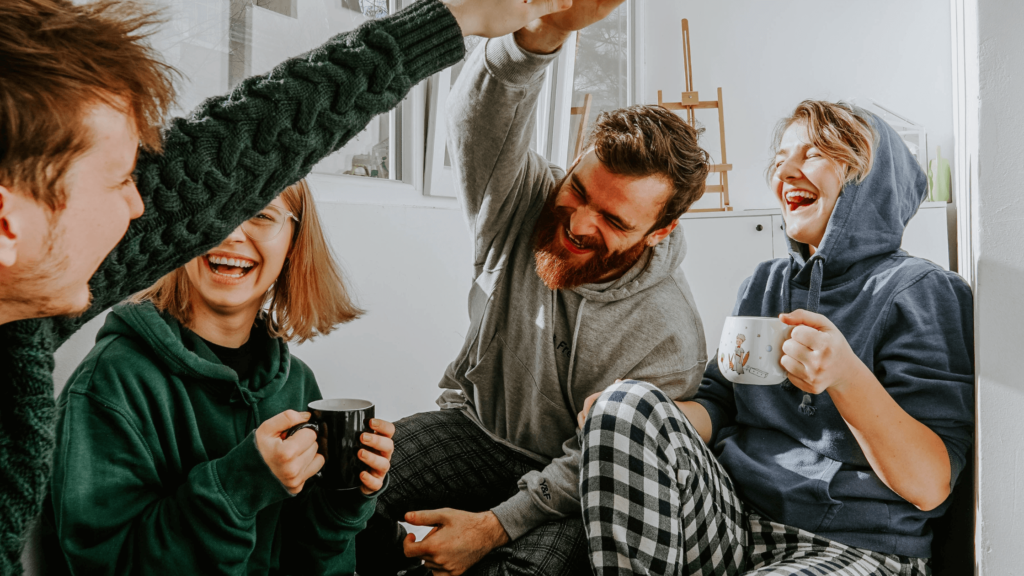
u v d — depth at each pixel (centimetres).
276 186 66
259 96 63
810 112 110
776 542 100
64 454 72
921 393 93
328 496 89
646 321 116
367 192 168
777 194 117
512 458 125
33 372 48
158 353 83
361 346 166
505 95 103
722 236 296
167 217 59
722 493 99
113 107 42
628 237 110
